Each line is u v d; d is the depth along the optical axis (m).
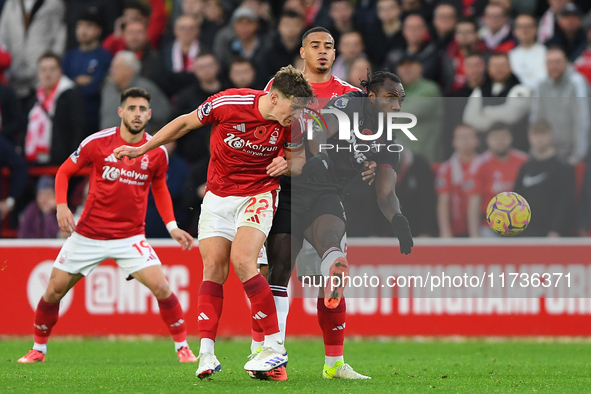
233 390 14.04
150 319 27.72
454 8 36.31
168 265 27.59
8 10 38.12
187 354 21.19
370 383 15.42
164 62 35.88
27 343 26.44
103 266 27.75
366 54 36.34
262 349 15.35
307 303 27.62
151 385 15.02
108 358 22.06
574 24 36.03
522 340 27.05
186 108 33.12
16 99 33.66
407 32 35.25
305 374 17.38
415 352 24.31
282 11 39.69
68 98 32.97
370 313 27.28
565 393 14.22
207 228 15.58
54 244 27.83
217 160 15.52
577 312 27.08
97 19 35.88
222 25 37.94
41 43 37.91
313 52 18.08
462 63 35.06
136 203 20.89
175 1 39.19
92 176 20.70
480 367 19.73
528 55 35.41
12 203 32.12
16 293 27.77
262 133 15.16
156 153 20.92
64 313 27.72
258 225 15.24
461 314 27.22
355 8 37.91
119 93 33.47
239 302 27.78
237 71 33.56
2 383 15.67
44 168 32.59
